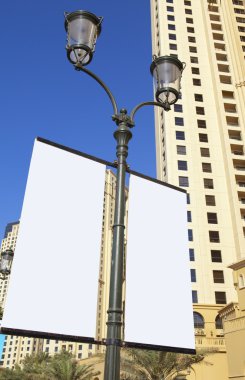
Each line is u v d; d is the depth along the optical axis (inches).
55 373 1357.0
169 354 930.7
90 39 264.5
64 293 226.1
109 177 3267.7
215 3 2881.4
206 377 1272.1
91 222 253.3
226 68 2605.8
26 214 233.0
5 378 1582.2
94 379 1537.9
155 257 260.5
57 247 234.8
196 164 2234.3
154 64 292.5
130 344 225.3
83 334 221.8
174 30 2736.2
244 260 1171.9
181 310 255.1
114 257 228.1
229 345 964.0
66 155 261.4
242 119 2358.5
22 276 217.9
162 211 279.1
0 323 202.7
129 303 236.7
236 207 2074.3
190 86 2519.7
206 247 1989.4
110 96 273.3
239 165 2252.7
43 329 212.2
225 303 1847.9
